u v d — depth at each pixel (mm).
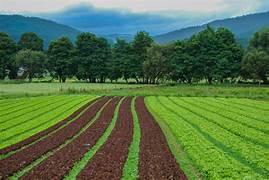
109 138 39188
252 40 167125
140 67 181875
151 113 63312
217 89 120125
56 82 173375
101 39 194750
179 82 179125
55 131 45844
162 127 48562
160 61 169125
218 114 60906
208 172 25812
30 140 39250
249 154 31625
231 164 27891
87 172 26016
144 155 31234
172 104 78062
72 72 194375
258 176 24906
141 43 188500
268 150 33469
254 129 45062
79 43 193500
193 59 167750
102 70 188875
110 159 29750
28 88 128625
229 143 36438
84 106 73250
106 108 69938
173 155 31297
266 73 147875
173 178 24672
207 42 168375
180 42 172875
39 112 64250
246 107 72125
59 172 26359
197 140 37719
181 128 45656
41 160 31141
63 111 65500
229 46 167625
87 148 34469
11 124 51000
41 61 194750
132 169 27312
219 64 162625
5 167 28312
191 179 25719
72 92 111438
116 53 188000
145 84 165000
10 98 91125
